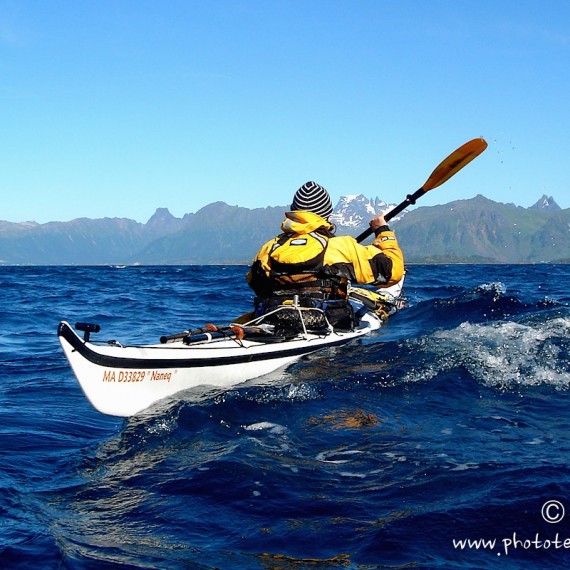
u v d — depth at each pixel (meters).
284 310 6.37
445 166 8.09
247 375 5.72
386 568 2.64
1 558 2.80
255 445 4.06
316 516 3.12
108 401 4.61
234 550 2.84
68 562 2.76
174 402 5.05
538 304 10.10
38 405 5.56
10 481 3.69
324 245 6.35
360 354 6.43
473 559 2.70
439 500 3.22
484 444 4.01
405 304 10.42
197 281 30.27
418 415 4.63
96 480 3.69
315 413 4.70
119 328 11.09
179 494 3.43
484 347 6.32
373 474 3.58
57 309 14.68
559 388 5.21
